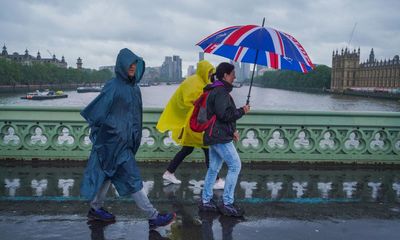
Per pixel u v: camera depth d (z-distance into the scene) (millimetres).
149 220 4461
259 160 7699
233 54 4965
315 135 7742
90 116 4156
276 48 4324
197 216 4895
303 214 5070
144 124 7484
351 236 4418
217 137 4691
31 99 94438
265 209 5227
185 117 6234
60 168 7094
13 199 5367
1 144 7438
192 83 5914
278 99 117938
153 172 6945
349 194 5996
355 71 164375
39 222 4539
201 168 7223
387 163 7848
